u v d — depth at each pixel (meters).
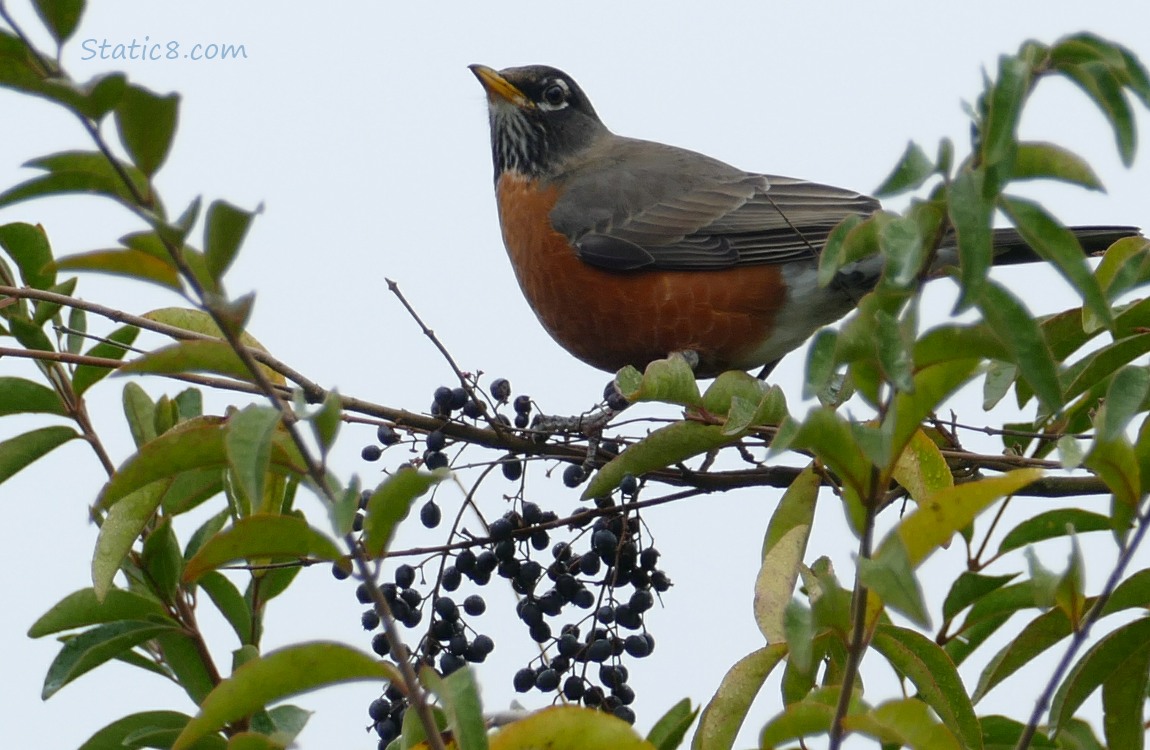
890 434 3.81
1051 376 3.90
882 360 3.82
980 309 3.96
